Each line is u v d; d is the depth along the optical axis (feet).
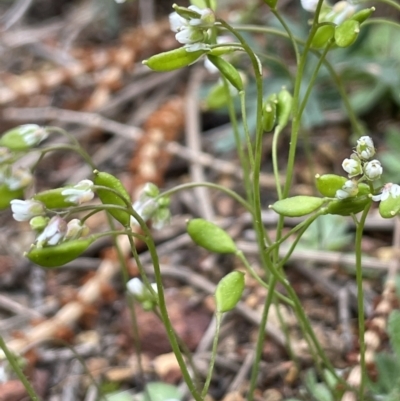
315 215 0.52
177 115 0.97
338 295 0.74
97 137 1.00
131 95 1.04
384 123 0.95
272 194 0.87
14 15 1.21
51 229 0.51
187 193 0.89
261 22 1.13
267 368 0.69
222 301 0.55
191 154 0.92
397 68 0.92
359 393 0.59
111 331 0.74
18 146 0.58
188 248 0.82
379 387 0.64
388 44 0.98
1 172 0.55
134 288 0.59
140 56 1.09
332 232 0.79
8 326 0.75
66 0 1.29
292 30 0.95
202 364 0.71
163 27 1.08
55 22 1.25
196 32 0.52
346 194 0.51
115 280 0.78
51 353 0.72
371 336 0.67
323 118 0.87
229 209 0.86
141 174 0.86
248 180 0.63
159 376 0.70
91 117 0.99
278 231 0.57
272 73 0.96
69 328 0.73
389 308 0.68
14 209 0.52
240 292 0.55
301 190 0.87
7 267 0.80
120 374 0.70
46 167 0.95
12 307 0.76
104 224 0.83
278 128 0.59
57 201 0.52
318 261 0.77
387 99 0.95
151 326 0.72
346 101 0.66
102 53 1.06
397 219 0.77
